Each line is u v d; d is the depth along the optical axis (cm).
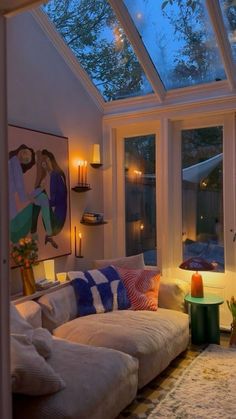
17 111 299
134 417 218
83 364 209
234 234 368
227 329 366
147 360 248
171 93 388
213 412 222
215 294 367
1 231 126
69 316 303
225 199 372
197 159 390
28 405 176
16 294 284
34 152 315
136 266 365
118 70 384
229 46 324
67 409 174
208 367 285
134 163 426
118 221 432
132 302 328
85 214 386
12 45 296
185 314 327
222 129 375
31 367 173
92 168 407
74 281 321
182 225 400
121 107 419
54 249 339
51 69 342
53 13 326
